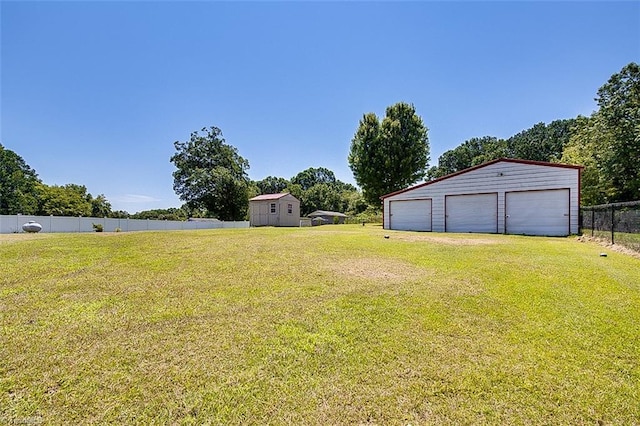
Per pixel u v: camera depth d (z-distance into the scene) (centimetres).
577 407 197
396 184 2789
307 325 326
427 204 1736
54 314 362
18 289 461
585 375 232
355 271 564
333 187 7219
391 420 187
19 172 3616
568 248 828
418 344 282
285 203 3200
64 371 240
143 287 471
